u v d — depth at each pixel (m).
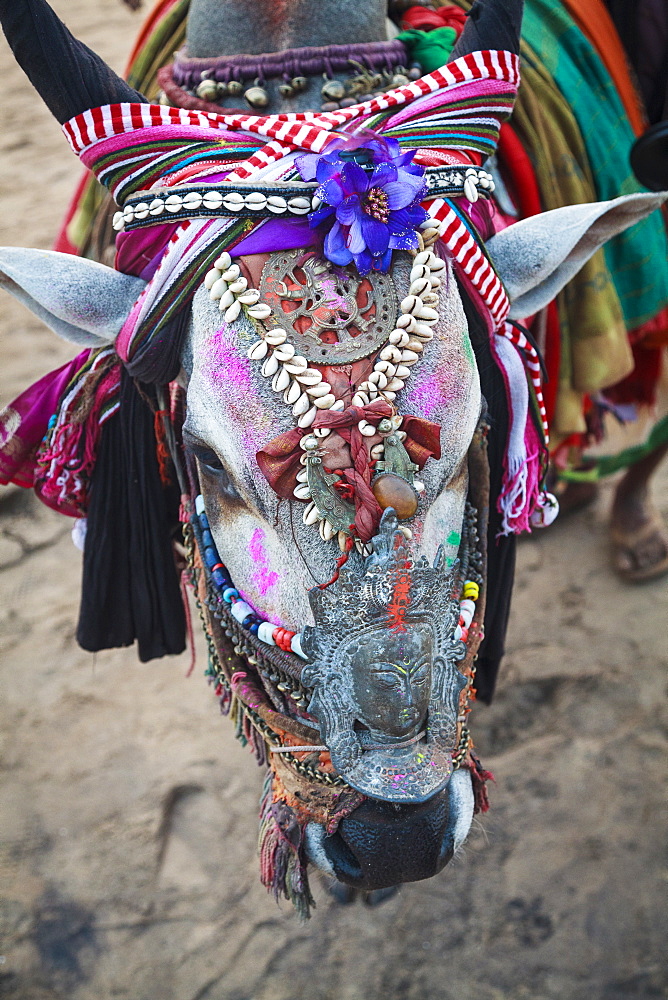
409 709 1.60
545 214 1.99
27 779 3.23
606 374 2.76
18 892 2.94
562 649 3.62
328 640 1.63
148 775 3.22
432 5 2.42
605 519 4.18
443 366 1.72
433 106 1.83
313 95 1.93
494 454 2.28
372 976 2.76
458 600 1.91
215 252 1.71
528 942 2.82
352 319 1.64
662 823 3.09
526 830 3.07
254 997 2.72
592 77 2.76
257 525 1.80
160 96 2.19
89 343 1.98
